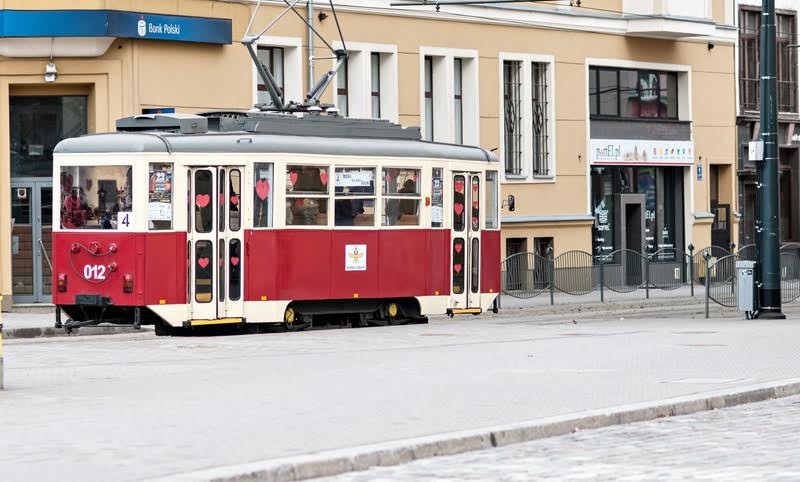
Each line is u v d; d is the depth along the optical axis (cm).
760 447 1392
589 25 4816
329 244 2864
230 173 2731
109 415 1523
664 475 1233
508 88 4591
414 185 3027
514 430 1417
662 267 4656
